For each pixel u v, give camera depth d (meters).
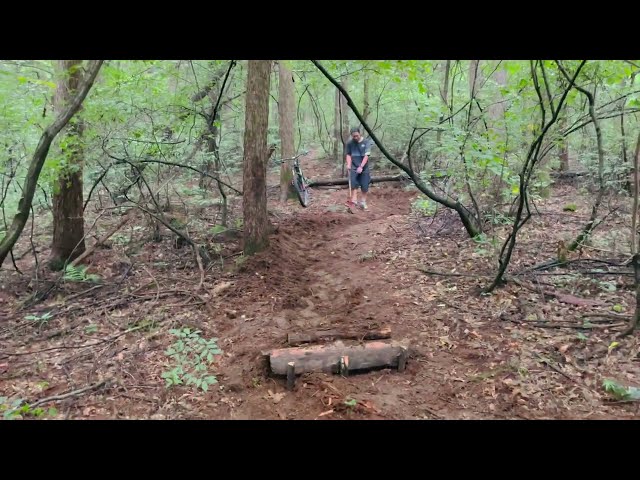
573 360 3.87
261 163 6.36
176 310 5.14
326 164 17.61
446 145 5.28
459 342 4.34
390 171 13.86
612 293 4.82
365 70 5.01
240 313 5.11
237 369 4.11
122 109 6.08
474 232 6.30
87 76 4.04
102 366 4.09
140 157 6.82
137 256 6.77
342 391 3.78
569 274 5.23
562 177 10.12
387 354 4.10
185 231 6.80
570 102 4.87
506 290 5.08
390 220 8.93
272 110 18.12
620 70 4.36
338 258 6.97
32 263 6.85
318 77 9.33
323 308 5.29
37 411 3.43
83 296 5.64
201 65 7.38
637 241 5.81
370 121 15.29
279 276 6.05
